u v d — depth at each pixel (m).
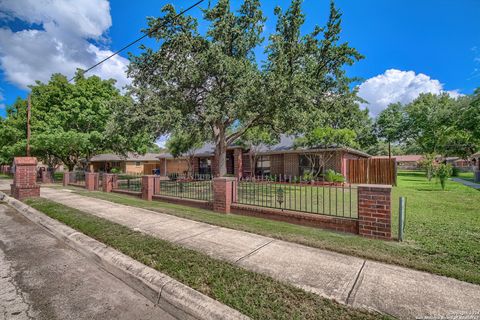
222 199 6.62
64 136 15.63
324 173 14.95
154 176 9.28
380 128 31.45
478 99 19.11
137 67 12.66
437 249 3.74
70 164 22.33
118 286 3.05
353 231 4.64
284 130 12.48
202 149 23.41
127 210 6.94
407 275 2.96
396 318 2.15
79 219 5.63
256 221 5.63
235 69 10.70
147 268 3.15
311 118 10.90
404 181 16.89
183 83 11.34
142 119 11.16
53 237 5.00
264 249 3.85
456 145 23.42
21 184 9.30
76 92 18.03
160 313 2.52
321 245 3.94
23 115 20.16
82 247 4.16
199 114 12.39
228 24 11.50
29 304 2.61
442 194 9.76
